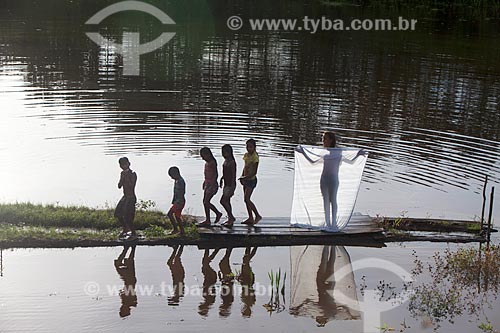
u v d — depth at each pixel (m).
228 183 26.81
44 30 79.31
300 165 27.03
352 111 46.75
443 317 21.00
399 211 29.69
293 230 26.67
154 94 50.59
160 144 38.22
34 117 42.69
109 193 30.75
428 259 25.03
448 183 33.22
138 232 26.31
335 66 63.34
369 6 113.31
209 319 20.47
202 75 58.28
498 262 24.39
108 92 50.66
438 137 41.12
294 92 52.47
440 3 116.31
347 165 26.62
